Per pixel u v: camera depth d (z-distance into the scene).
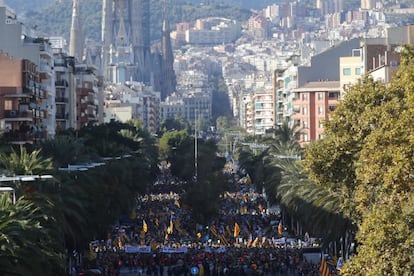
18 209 169.25
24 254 156.50
